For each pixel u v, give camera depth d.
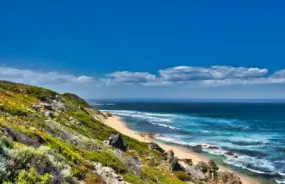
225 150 71.88
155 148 59.31
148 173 30.12
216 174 47.00
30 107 42.88
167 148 70.62
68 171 13.81
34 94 67.19
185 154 65.38
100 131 53.28
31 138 18.12
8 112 30.55
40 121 32.59
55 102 68.69
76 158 19.45
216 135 97.12
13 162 11.09
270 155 67.06
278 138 92.75
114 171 22.69
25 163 11.70
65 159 16.91
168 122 136.88
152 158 45.34
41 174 12.08
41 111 44.00
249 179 49.25
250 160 61.91
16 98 46.38
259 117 179.88
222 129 113.69
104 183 16.72
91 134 47.88
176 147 73.44
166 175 36.03
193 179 42.22
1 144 11.70
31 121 30.83
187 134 97.69
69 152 19.92
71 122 48.91
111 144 47.78
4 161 10.66
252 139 90.06
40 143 18.47
